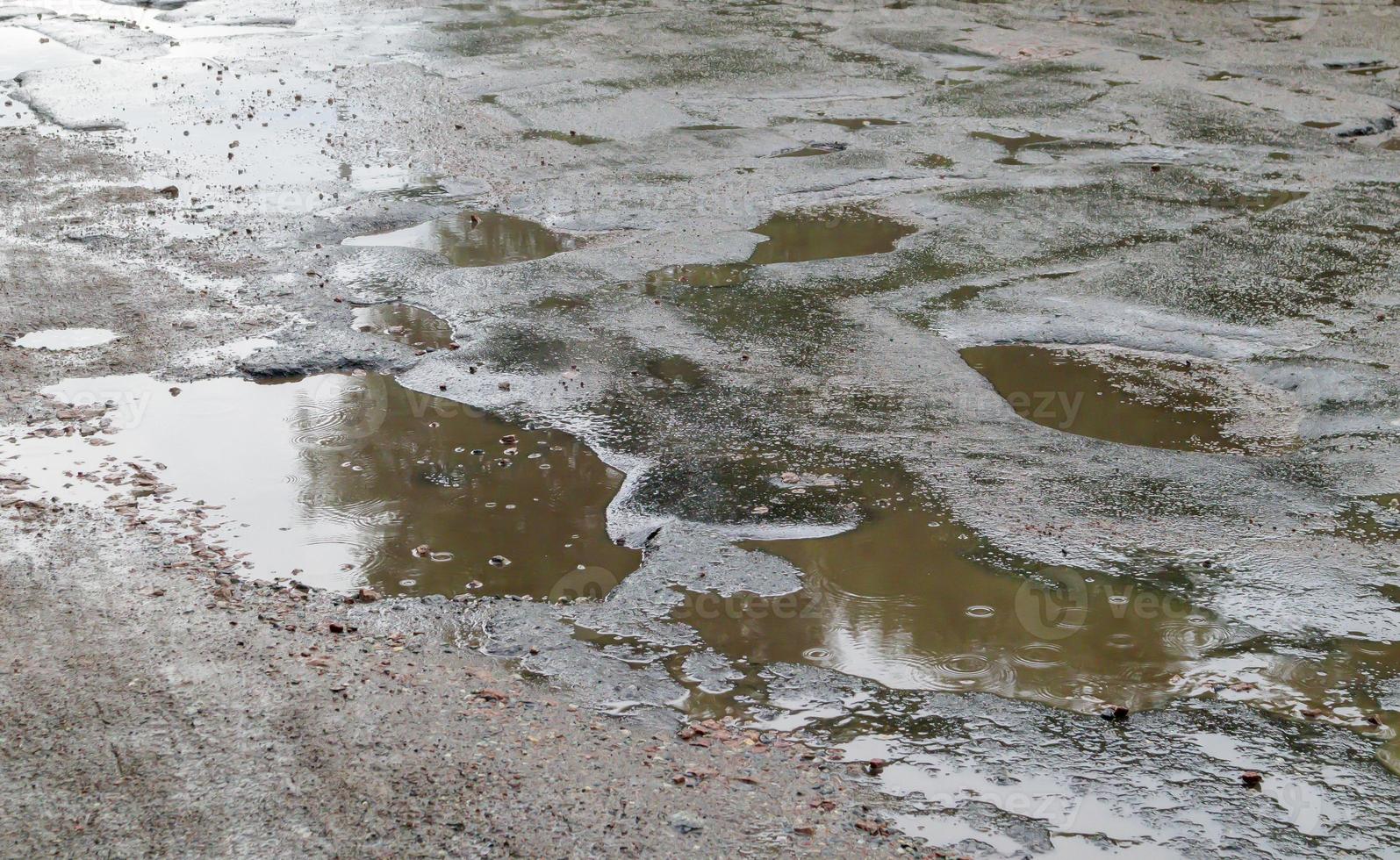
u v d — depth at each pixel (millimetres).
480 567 5141
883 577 5098
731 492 5746
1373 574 5145
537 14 16656
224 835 3586
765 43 15031
